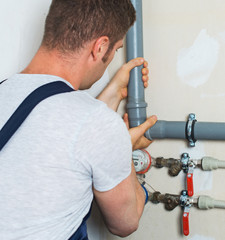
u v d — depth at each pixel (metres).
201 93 1.13
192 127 1.08
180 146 1.17
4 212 0.62
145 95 1.23
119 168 0.68
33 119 0.64
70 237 0.72
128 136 0.69
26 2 1.02
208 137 1.07
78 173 0.65
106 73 1.26
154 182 1.22
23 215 0.62
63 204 0.65
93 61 0.76
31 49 1.06
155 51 1.20
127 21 0.77
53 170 0.63
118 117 0.68
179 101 1.17
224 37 1.08
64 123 0.63
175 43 1.16
